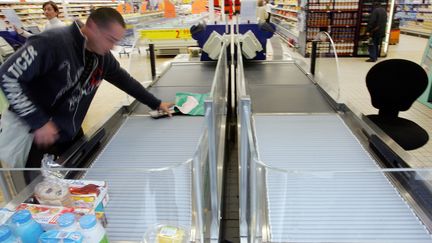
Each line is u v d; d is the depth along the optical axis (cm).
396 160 152
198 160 101
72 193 106
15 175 110
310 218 112
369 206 117
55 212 94
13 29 488
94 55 157
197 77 320
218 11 540
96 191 108
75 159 154
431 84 438
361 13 768
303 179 116
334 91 256
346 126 200
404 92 256
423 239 106
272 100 249
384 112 273
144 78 305
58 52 136
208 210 123
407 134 238
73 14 922
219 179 167
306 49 802
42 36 132
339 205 117
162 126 199
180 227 104
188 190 105
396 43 984
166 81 307
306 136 188
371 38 731
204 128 116
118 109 221
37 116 138
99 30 140
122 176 127
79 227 85
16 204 103
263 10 783
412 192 119
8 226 83
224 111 250
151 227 106
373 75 263
